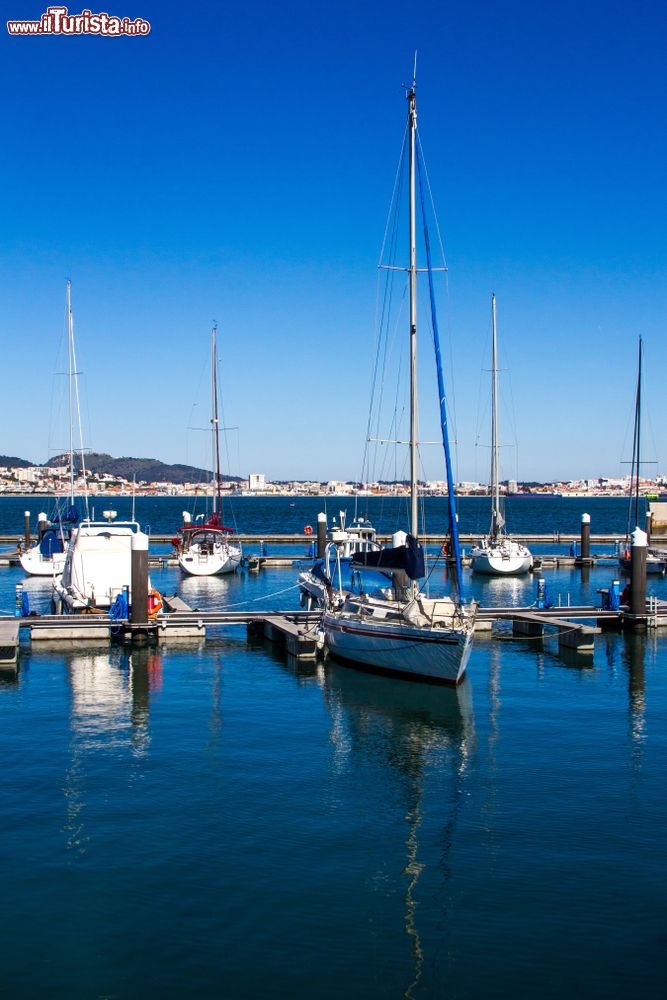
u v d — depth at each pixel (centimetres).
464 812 1686
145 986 1134
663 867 1457
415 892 1372
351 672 2884
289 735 2183
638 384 6228
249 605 4428
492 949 1219
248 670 2912
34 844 1527
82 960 1187
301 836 1573
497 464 6488
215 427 6869
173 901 1339
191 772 1898
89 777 1862
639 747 2089
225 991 1125
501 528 6462
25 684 2694
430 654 2672
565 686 2706
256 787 1812
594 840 1559
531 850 1523
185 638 3391
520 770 1925
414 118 3033
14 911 1306
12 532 11425
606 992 1125
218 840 1552
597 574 6072
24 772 1888
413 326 3039
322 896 1359
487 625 3609
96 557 3903
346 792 1788
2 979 1146
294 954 1204
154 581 5550
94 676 2811
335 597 3278
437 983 1143
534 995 1120
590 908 1326
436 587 5288
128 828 1598
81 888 1375
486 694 2603
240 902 1338
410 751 2056
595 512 19200
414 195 3038
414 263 3048
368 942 1234
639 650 3272
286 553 7256
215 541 6241
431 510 19662
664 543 7975
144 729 2219
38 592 5028
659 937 1248
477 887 1389
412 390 3031
